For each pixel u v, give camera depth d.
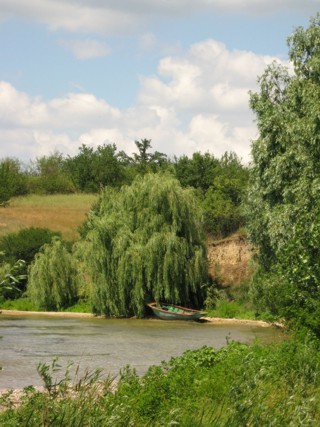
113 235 52.38
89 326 45.81
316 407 12.55
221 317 50.75
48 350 33.06
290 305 20.50
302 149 35.44
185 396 15.06
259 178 38.28
